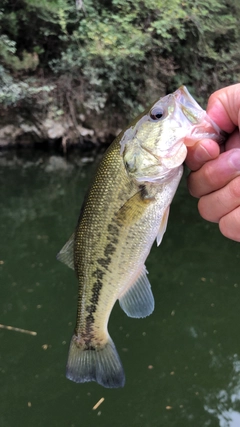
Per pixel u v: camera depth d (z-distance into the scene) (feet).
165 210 0.82
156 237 0.83
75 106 4.78
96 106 4.72
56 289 2.41
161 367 1.91
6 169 4.42
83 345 0.91
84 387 1.79
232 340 2.08
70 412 1.66
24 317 2.17
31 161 4.73
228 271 2.63
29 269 2.60
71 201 3.62
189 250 2.85
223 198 0.70
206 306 2.31
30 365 1.88
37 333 2.06
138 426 1.61
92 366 0.89
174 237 2.99
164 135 0.77
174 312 2.26
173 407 1.70
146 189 0.81
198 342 2.06
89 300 0.90
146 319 2.19
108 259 0.86
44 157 4.88
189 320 2.21
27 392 1.75
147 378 1.85
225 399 1.74
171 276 2.58
